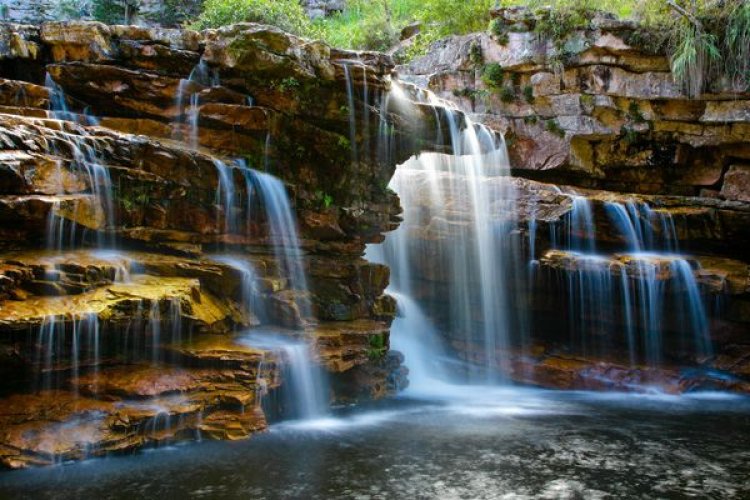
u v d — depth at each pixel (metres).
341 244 11.59
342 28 22.78
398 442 8.64
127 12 21.53
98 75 10.30
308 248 11.17
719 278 13.14
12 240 8.09
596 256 13.82
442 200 14.62
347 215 11.56
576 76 15.10
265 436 8.57
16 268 7.54
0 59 10.26
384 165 11.91
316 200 11.23
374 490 6.88
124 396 7.90
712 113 14.51
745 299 13.50
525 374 13.66
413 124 11.87
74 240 8.67
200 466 7.38
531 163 15.81
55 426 7.42
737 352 13.60
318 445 8.34
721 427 10.03
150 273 8.87
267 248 10.57
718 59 14.21
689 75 14.25
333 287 11.28
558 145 15.45
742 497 7.01
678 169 15.57
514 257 14.22
